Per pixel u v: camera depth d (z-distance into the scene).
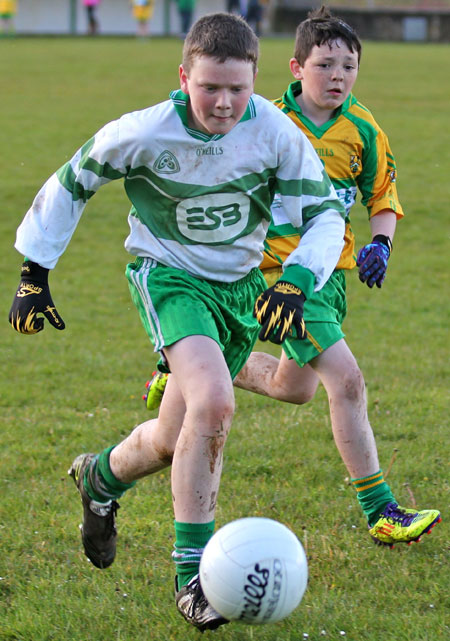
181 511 5.08
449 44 73.19
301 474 7.67
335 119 7.25
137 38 72.12
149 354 11.82
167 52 58.78
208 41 4.97
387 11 75.94
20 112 33.66
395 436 8.65
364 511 6.50
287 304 5.14
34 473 7.82
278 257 7.18
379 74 46.97
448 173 24.73
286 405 9.62
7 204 20.73
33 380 10.64
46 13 76.56
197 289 5.52
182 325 5.29
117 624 5.43
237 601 4.55
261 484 7.47
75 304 14.23
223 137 5.34
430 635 5.22
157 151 5.33
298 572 4.62
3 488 7.47
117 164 5.40
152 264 5.58
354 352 11.75
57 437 8.73
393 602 5.64
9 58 52.91
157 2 78.19
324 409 9.45
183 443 5.03
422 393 9.95
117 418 9.25
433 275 16.00
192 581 5.00
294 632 5.31
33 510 6.97
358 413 6.47
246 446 8.31
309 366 7.01
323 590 5.78
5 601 5.76
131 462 5.66
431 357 11.50
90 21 73.75
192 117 5.32
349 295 14.92
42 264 5.48
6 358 11.55
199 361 5.12
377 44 70.88
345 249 7.24
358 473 6.46
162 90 39.62
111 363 11.34
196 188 5.40
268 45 63.41
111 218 20.05
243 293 5.76
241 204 5.52
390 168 7.34
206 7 78.44
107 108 34.72
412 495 7.09
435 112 35.03
